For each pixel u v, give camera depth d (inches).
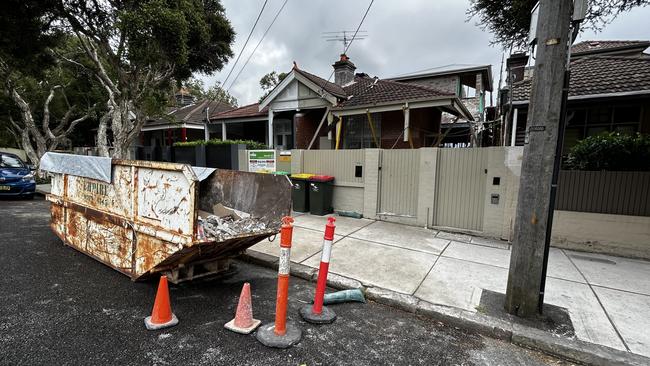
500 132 458.9
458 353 116.4
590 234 225.5
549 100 123.7
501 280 173.3
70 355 105.0
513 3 294.5
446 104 367.6
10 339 112.3
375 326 132.7
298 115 531.2
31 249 212.2
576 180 227.8
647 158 214.7
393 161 302.7
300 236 253.6
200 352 109.7
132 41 348.2
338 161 338.0
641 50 468.8
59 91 738.2
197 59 493.4
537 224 130.3
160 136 877.8
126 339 115.3
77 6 378.0
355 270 185.3
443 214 277.4
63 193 213.5
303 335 123.1
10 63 469.1
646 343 119.6
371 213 315.0
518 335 123.6
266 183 177.2
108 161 171.2
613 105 331.0
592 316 137.6
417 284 166.9
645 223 210.7
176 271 151.0
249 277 180.9
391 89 474.6
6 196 425.1
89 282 162.9
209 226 159.2
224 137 646.5
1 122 781.9
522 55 474.3
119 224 164.9
